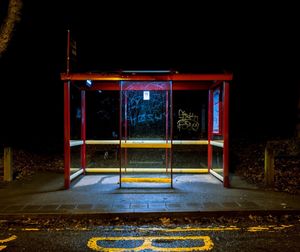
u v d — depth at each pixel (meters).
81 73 7.43
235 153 12.59
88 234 4.89
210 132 9.71
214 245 4.44
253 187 7.78
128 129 9.49
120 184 7.75
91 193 7.17
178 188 7.69
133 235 4.84
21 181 8.66
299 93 11.86
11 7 9.44
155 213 5.63
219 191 7.35
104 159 12.35
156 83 9.02
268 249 4.29
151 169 9.57
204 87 9.28
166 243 4.52
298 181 8.25
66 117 7.70
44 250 4.30
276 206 5.98
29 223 5.40
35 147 14.02
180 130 11.62
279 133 14.66
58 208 5.91
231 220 5.53
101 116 13.77
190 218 5.62
